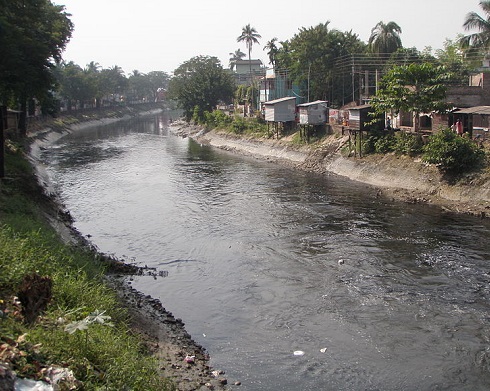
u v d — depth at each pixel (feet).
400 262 66.28
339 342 46.14
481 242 73.20
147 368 33.88
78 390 26.35
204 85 296.71
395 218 88.63
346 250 72.08
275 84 227.20
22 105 195.83
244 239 79.82
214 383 38.19
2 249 42.75
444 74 118.83
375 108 127.75
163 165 167.84
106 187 128.98
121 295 53.78
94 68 513.86
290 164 159.22
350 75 187.42
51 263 45.98
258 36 292.20
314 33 188.55
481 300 53.78
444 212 91.09
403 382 39.50
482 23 156.76
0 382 23.47
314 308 53.52
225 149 211.61
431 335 46.73
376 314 51.44
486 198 91.45
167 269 67.00
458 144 98.78
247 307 54.44
